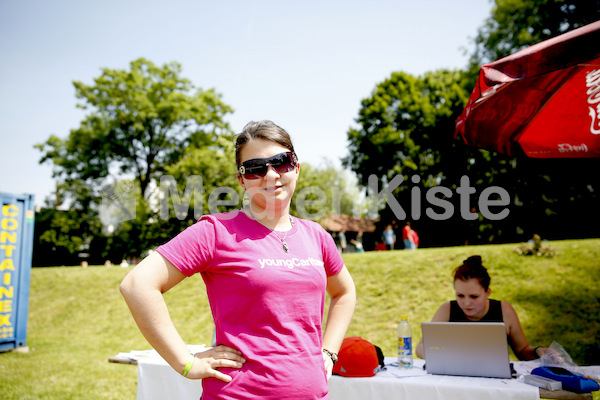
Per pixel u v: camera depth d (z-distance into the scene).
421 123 22.44
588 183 14.21
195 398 2.53
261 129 1.58
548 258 7.55
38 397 4.57
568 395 2.02
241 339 1.35
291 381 1.30
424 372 2.50
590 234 15.48
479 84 2.79
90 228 28.80
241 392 1.29
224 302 1.39
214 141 26.86
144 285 1.30
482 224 18.73
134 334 8.13
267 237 1.48
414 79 24.92
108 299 10.12
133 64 27.78
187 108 26.59
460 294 3.04
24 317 7.18
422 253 9.05
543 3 14.73
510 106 3.00
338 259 1.77
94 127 27.25
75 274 11.91
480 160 18.64
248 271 1.37
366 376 2.38
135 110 27.02
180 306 8.82
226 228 1.45
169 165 26.47
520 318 6.16
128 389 4.82
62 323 9.23
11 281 7.03
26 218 7.23
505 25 16.39
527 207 16.42
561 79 2.70
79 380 5.25
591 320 5.68
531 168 15.26
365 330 6.70
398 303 7.32
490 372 2.32
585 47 2.06
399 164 22.64
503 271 7.48
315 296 1.46
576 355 5.10
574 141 3.05
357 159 25.34
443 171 20.81
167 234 21.75
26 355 6.70
